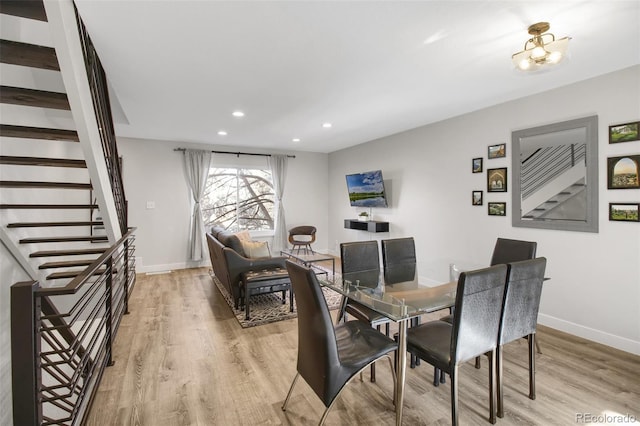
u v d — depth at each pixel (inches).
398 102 141.3
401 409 69.6
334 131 200.1
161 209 227.5
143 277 207.9
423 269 118.1
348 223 245.3
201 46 90.4
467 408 78.1
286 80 115.5
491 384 72.1
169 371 94.8
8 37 88.3
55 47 62.2
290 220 276.1
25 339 49.4
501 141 143.1
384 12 74.8
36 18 64.8
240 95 131.1
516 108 136.9
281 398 82.4
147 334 120.7
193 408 78.2
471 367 98.3
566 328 121.0
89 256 181.5
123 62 99.3
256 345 112.2
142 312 144.2
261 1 70.4
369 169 233.5
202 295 169.9
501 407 74.2
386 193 216.1
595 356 102.7
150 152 223.6
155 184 225.5
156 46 89.8
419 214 189.5
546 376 91.3
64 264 119.2
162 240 228.4
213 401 81.0
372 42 88.9
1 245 94.3
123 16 74.8
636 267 103.3
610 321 109.5
